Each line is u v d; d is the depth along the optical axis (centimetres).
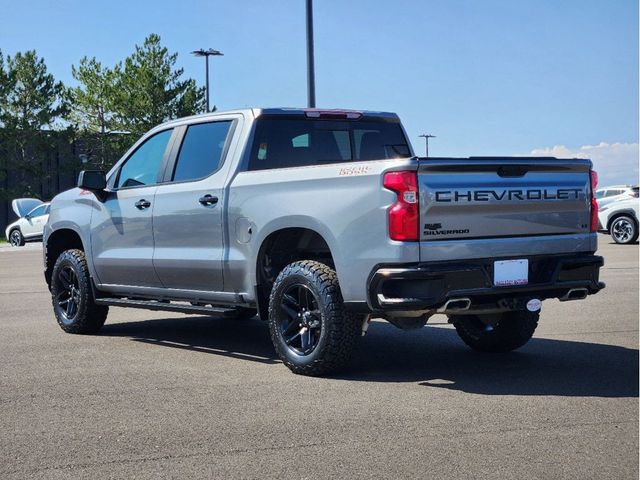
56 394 564
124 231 789
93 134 5381
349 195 589
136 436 460
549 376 605
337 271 593
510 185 596
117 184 820
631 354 688
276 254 675
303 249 680
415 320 597
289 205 629
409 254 560
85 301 827
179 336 829
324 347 601
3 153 4997
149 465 410
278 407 520
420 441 442
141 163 797
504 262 591
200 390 571
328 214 599
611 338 767
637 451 420
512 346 699
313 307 625
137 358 699
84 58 5578
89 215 830
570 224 631
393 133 773
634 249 1934
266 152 698
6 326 902
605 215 2144
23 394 565
